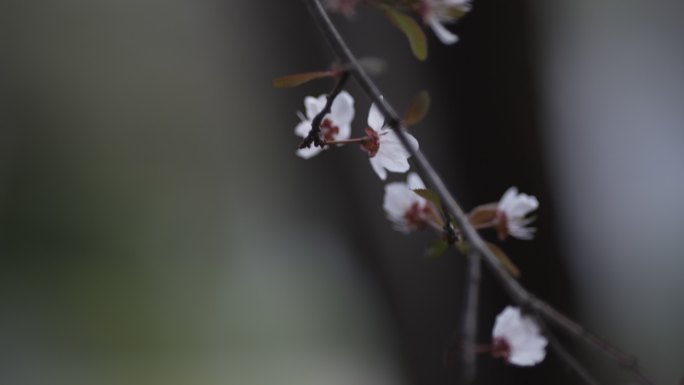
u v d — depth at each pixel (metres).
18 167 4.95
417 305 1.63
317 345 4.22
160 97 4.89
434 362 1.64
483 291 1.57
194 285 5.00
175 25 4.60
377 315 1.71
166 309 4.79
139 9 4.62
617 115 2.00
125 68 4.81
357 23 1.51
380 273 1.65
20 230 4.90
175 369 4.21
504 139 1.57
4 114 4.83
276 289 4.72
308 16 1.54
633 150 1.99
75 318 4.53
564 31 1.72
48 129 4.99
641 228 1.98
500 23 1.54
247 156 4.64
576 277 1.63
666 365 1.92
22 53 4.73
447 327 1.62
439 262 1.61
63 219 5.02
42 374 4.07
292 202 3.85
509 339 1.08
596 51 2.01
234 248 5.10
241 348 4.38
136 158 5.16
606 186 1.88
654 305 1.99
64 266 4.89
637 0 2.07
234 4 1.65
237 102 4.21
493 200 1.58
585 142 1.79
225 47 1.88
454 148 1.58
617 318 1.79
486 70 1.55
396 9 1.06
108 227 5.13
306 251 4.24
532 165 1.58
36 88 4.86
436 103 1.56
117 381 4.06
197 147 5.05
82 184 5.12
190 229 5.21
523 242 1.59
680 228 2.01
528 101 1.57
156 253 5.14
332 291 4.25
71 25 4.71
